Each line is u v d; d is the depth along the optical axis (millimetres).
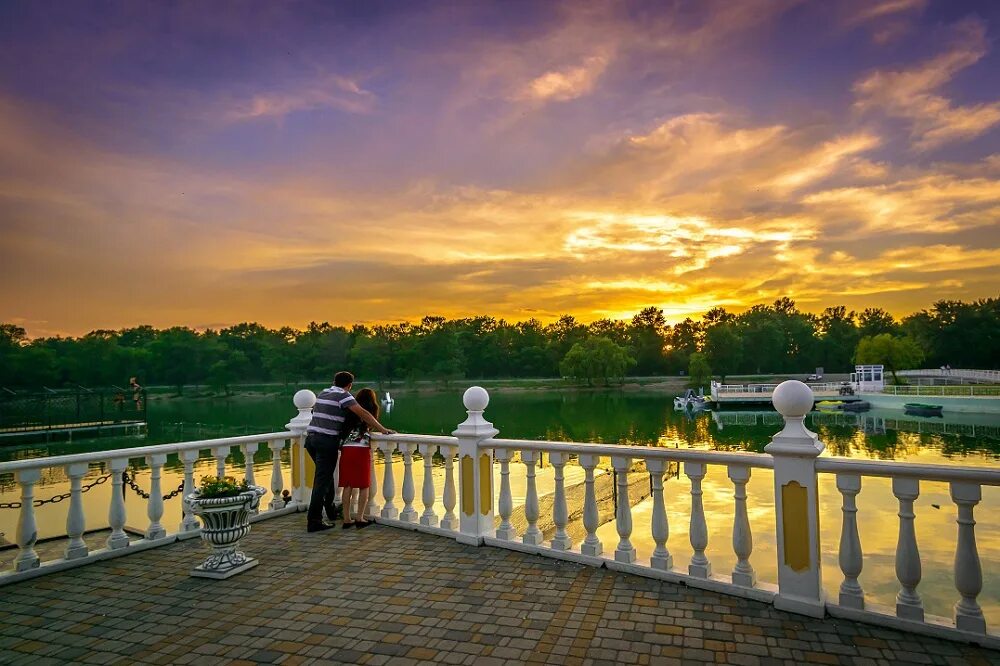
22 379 87500
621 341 137000
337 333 124375
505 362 133625
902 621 3924
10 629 4352
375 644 3961
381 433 6977
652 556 5020
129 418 51375
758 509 15391
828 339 120688
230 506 5230
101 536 10062
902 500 3957
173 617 4496
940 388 56656
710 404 67062
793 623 4078
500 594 4727
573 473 17281
